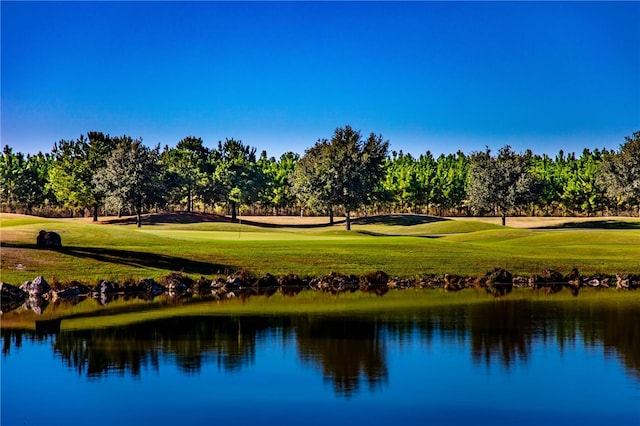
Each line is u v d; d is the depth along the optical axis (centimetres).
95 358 2744
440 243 6719
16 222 7262
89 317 3666
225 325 3441
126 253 5472
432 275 5438
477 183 13225
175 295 4631
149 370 2564
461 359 2739
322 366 2625
